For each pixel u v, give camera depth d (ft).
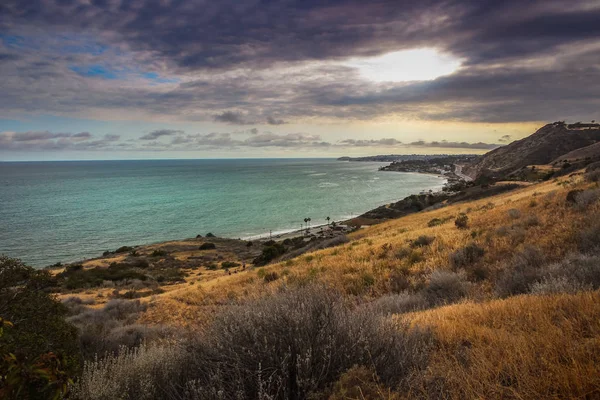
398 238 58.18
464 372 8.10
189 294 49.55
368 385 7.36
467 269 31.55
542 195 60.64
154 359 9.88
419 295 25.41
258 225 377.09
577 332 9.61
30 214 427.74
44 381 4.26
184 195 615.57
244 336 8.84
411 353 9.09
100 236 320.09
